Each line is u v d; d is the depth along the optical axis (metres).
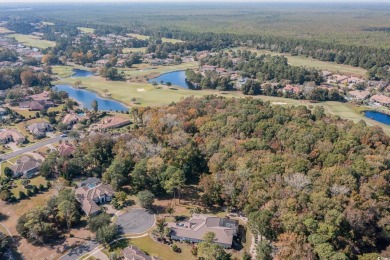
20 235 109.25
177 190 132.25
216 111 189.25
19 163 149.25
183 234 106.06
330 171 118.75
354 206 103.31
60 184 130.88
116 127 199.25
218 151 143.75
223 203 123.56
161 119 173.50
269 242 97.75
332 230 93.12
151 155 142.25
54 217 115.12
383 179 115.12
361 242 99.31
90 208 118.19
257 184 114.75
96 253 101.50
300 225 96.12
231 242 102.50
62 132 193.88
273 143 147.62
